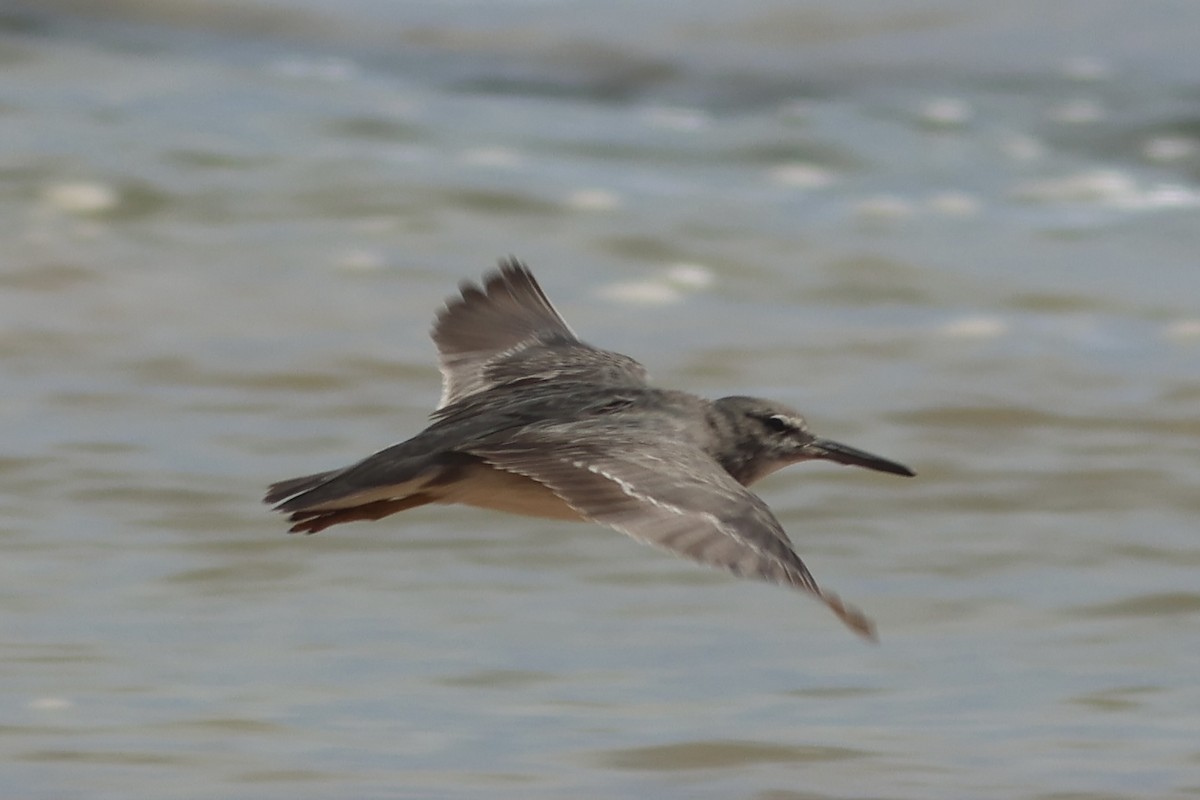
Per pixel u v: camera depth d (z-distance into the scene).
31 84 23.89
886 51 26.50
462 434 8.32
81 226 19.31
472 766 9.86
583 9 27.95
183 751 9.99
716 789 9.61
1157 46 26.50
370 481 8.23
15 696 10.61
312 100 24.16
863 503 13.76
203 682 10.88
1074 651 11.41
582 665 11.21
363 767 9.85
